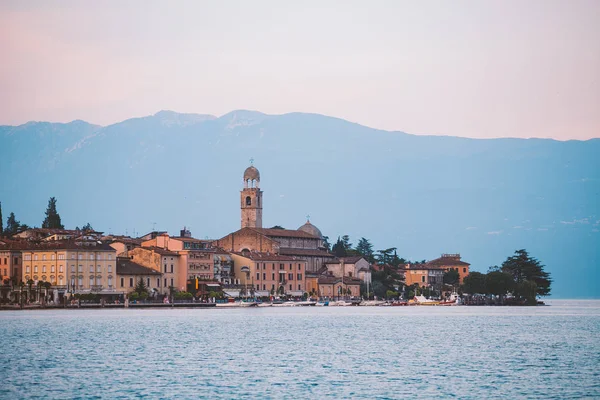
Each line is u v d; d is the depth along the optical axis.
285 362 187.25
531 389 155.38
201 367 179.75
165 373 171.75
